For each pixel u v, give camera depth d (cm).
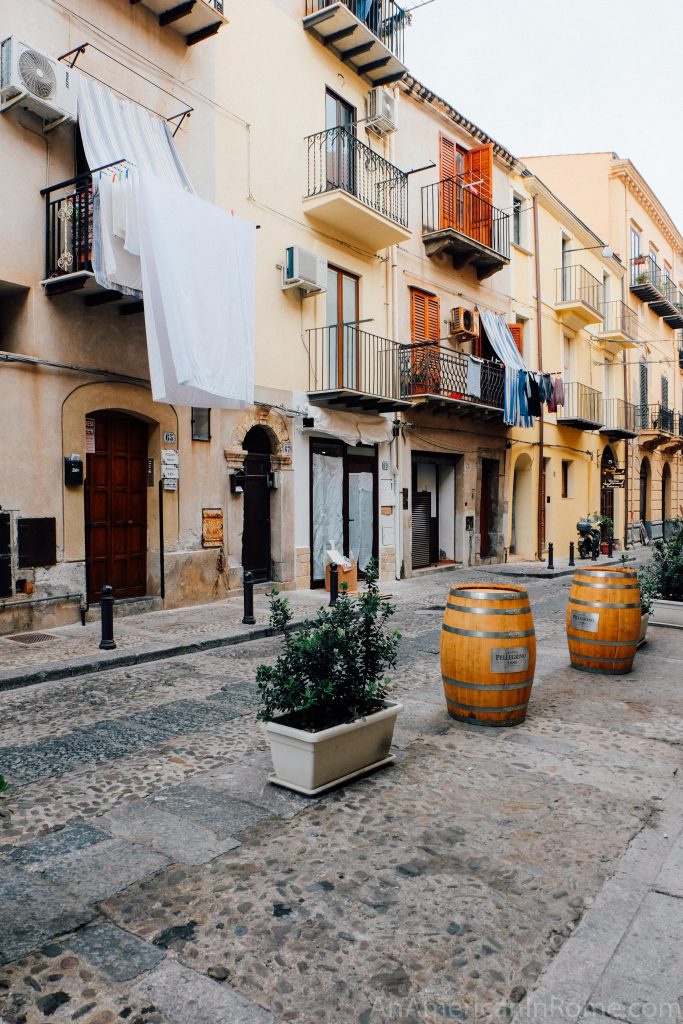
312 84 1380
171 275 896
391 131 1560
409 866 358
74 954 288
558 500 2364
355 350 1487
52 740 537
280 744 443
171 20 1066
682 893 335
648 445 3181
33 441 910
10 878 344
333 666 454
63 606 945
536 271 2191
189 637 882
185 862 360
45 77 875
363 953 290
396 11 1514
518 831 396
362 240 1499
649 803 435
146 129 1020
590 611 753
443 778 468
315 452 1398
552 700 654
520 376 1852
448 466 1852
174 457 1105
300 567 1352
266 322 1275
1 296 936
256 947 293
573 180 2967
